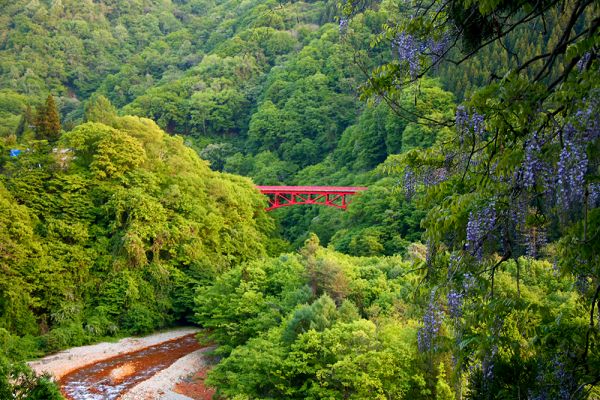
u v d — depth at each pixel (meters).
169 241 44.53
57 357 33.44
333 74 99.00
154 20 173.25
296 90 99.38
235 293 31.27
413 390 17.11
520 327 6.20
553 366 5.48
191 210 47.97
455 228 5.35
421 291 6.19
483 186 5.05
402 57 6.02
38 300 36.69
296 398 20.39
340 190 60.44
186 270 45.44
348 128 84.00
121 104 128.50
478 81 53.16
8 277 34.31
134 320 39.91
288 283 29.38
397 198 47.22
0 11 156.00
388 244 44.59
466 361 6.05
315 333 19.98
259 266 33.12
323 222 66.56
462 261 5.21
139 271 42.44
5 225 35.59
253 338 25.39
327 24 113.62
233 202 54.00
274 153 94.81
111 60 152.75
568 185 4.12
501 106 4.64
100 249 41.44
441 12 5.94
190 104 110.69
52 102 54.66
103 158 45.50
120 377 29.88
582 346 5.33
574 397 5.11
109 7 174.75
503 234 5.06
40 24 152.75
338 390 18.84
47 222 40.25
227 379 23.69
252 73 119.62
